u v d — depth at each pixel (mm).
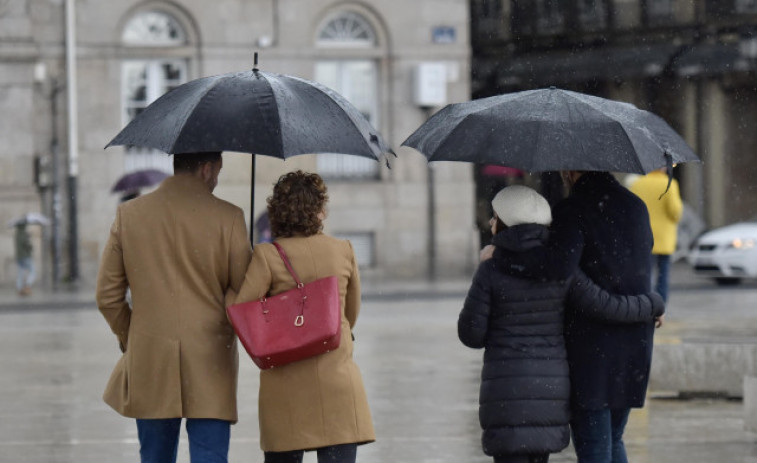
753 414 14039
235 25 41656
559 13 49938
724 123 50938
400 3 42875
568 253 9547
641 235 9953
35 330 27000
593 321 9836
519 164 9250
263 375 9531
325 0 42281
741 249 37750
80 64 40531
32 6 40094
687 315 28500
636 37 50094
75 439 14578
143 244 9461
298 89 9586
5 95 39938
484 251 9805
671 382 16922
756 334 24375
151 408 9398
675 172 51031
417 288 37844
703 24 49969
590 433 9984
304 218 9586
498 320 9641
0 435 14836
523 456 9570
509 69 49969
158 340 9398
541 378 9562
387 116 42938
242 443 14227
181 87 9688
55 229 40062
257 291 9398
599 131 9398
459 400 17125
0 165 39938
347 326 9688
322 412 9430
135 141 9406
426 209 43094
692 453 13391
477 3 49812
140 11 41062
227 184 41406
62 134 40344
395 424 15344
